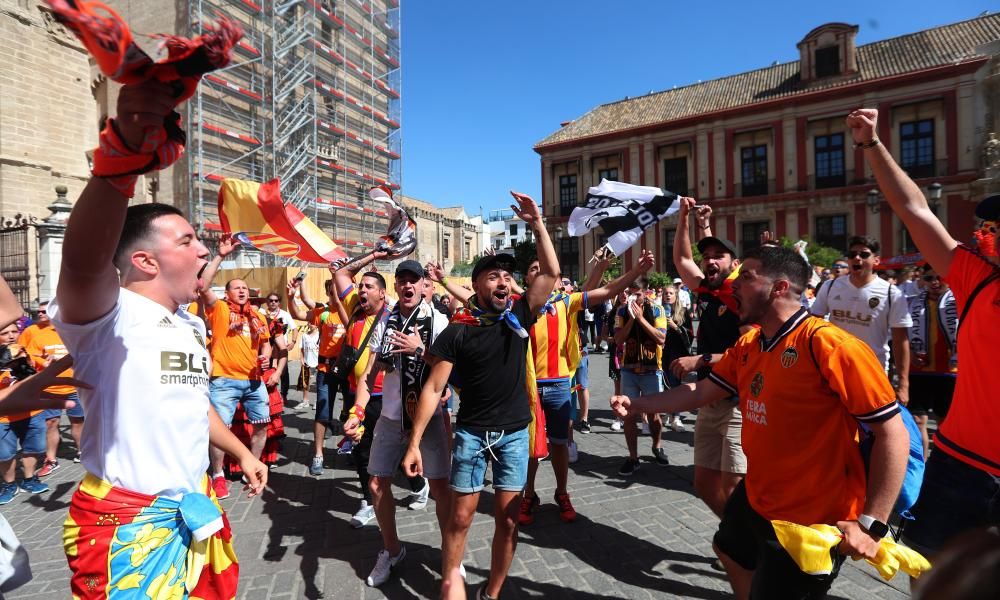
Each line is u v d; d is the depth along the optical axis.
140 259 1.58
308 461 5.79
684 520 3.96
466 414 2.71
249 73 22.30
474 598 2.99
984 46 22.89
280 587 3.17
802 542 1.76
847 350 1.79
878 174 2.21
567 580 3.16
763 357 2.05
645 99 33.31
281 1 23.25
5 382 3.38
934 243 2.13
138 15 20.86
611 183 4.39
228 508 4.43
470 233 48.12
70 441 7.00
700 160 29.20
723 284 3.25
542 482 4.86
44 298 11.55
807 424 1.91
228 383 4.85
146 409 1.53
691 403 2.37
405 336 3.13
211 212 20.62
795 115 26.86
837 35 26.31
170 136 1.09
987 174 22.39
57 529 4.23
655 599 2.95
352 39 27.64
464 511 2.62
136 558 1.48
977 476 1.91
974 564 0.68
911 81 24.27
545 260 2.84
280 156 23.14
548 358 4.01
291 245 5.14
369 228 28.45
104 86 20.02
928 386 4.86
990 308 1.89
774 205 27.42
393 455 3.26
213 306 4.86
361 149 28.31
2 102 17.36
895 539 2.22
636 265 3.85
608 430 6.75
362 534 3.89
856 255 4.25
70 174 19.19
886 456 1.72
